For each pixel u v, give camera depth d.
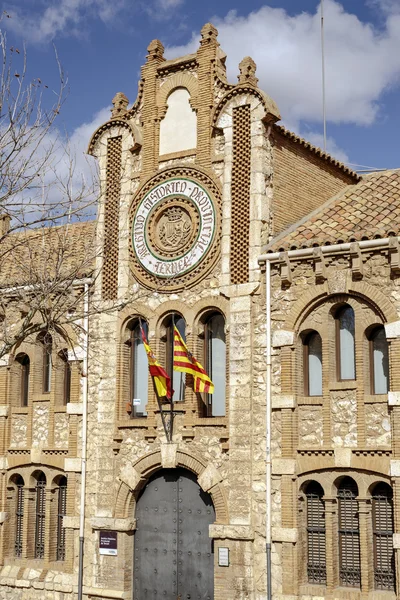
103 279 27.86
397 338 22.05
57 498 28.47
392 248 22.28
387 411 22.17
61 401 28.70
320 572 22.92
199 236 26.02
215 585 23.83
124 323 27.11
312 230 24.55
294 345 23.66
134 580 25.88
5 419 29.78
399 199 24.61
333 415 22.92
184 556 25.08
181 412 25.38
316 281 23.52
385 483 22.11
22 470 29.22
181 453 25.09
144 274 27.00
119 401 26.75
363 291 22.72
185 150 26.98
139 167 28.05
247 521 23.58
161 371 25.11
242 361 24.41
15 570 28.59
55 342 26.61
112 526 26.02
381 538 22.16
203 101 26.77
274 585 22.92
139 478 25.84
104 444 26.73
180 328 26.41
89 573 26.36
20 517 29.48
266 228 25.22
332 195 29.02
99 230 28.33
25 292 27.22
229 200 25.59
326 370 23.16
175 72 27.70
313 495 23.33
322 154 28.31
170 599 25.09
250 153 25.55
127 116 28.64
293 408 23.39
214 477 24.34
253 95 25.80
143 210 27.38
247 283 24.72
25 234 30.11
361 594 21.86
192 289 25.91
